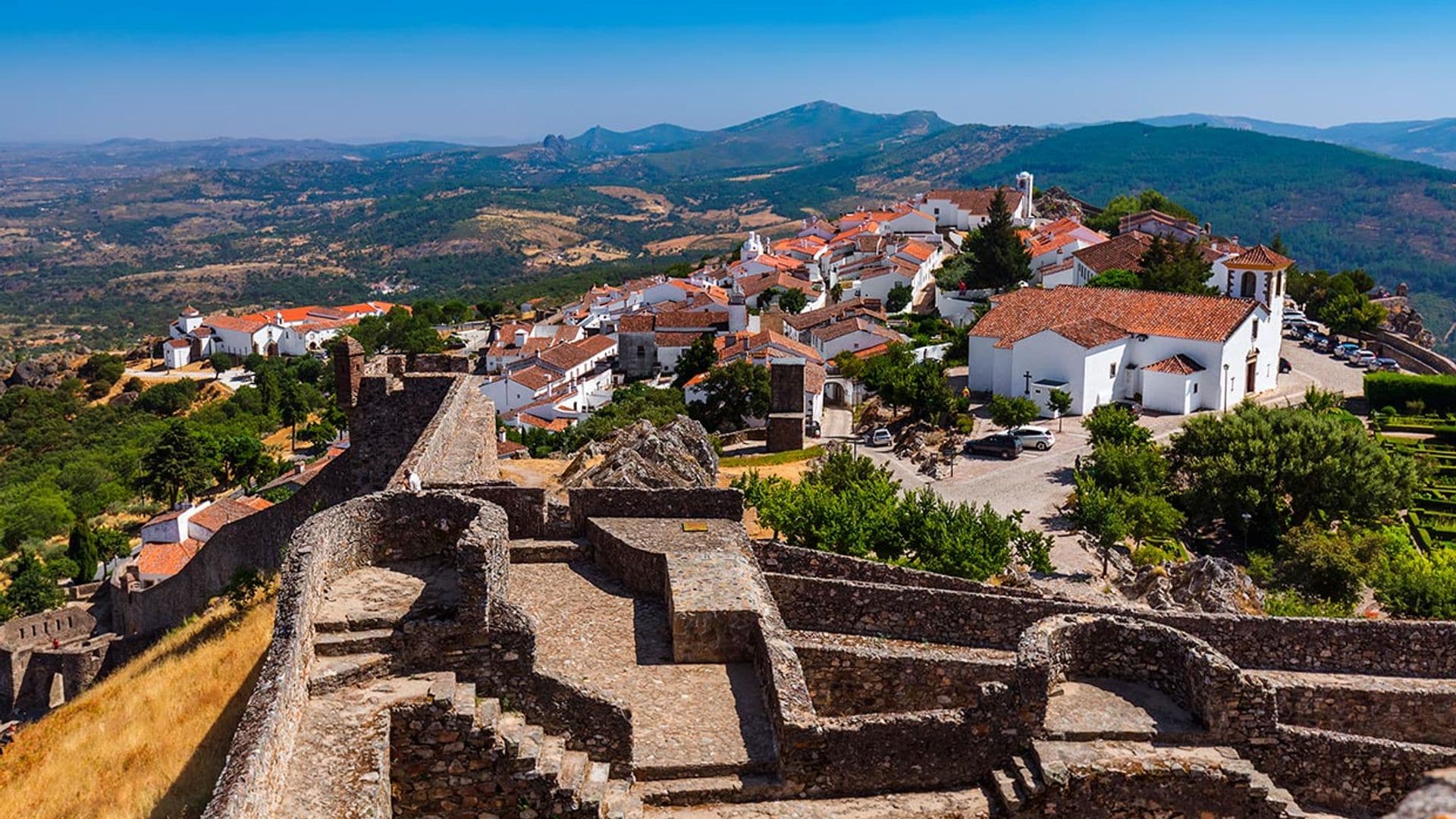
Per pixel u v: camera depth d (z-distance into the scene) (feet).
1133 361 274.57
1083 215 606.96
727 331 442.50
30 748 92.22
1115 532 162.61
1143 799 60.64
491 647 58.18
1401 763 66.44
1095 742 64.08
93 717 94.73
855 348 360.48
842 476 171.32
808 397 289.33
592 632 78.02
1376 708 78.84
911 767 61.93
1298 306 406.82
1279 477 193.06
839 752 60.95
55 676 180.65
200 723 78.74
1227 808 60.54
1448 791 22.21
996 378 284.41
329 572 64.75
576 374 427.33
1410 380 275.18
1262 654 86.28
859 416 298.35
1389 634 85.05
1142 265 343.46
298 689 52.19
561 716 58.34
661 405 315.58
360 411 134.51
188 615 167.63
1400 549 172.55
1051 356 267.80
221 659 95.45
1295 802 65.31
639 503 95.86
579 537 95.50
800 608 89.71
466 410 134.62
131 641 182.70
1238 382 273.95
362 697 54.34
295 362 631.97
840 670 75.36
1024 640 67.67
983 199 579.48
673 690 69.41
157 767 73.10
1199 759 62.03
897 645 87.25
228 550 152.76
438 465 107.24
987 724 62.64
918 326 390.01
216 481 403.13
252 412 522.88
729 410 298.56
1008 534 133.08
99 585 278.87
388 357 148.46
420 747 53.78
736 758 61.67
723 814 58.23
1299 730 66.90
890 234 556.10
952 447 238.48
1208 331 266.98
